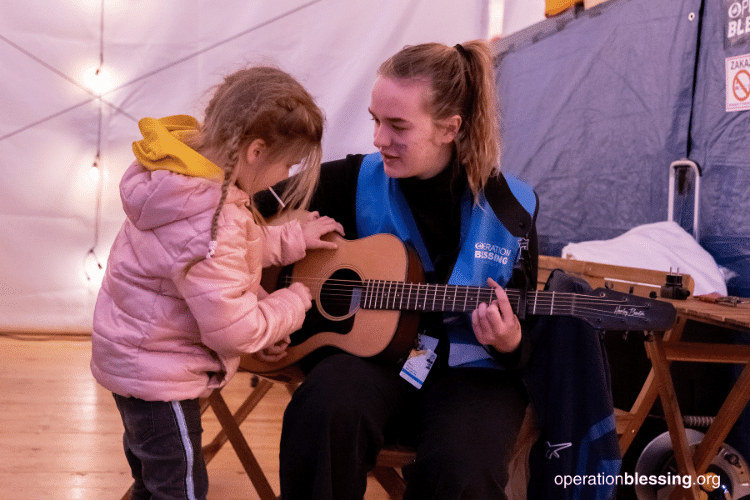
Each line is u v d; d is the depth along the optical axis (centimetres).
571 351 131
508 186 144
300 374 151
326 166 162
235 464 223
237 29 368
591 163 286
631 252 228
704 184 228
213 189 116
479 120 138
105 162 371
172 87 369
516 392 134
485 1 359
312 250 153
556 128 309
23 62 358
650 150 252
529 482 139
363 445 120
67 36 360
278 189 163
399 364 139
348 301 144
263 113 116
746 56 211
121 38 365
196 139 124
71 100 364
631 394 202
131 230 125
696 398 200
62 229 370
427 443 120
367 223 153
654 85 250
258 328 119
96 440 234
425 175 143
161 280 119
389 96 132
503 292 125
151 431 122
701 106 230
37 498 186
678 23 239
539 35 321
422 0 361
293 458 117
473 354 137
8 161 360
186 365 121
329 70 370
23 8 355
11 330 370
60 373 312
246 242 122
